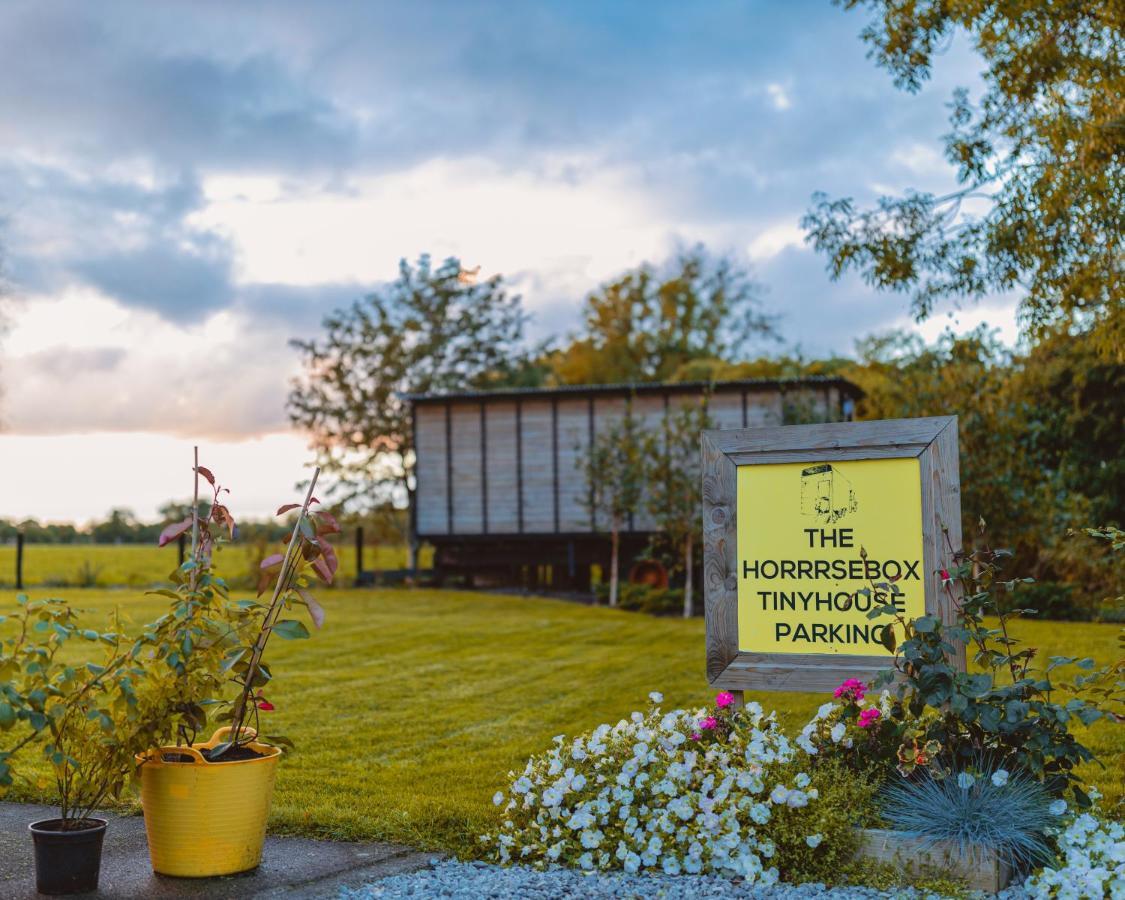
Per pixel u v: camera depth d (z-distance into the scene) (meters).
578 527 21.47
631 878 4.28
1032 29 8.42
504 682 9.73
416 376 30.88
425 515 22.25
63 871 4.07
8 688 3.90
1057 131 8.34
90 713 4.04
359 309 31.03
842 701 4.83
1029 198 8.75
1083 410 19.11
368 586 23.17
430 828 4.99
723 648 5.31
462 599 20.02
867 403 20.27
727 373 33.62
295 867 4.44
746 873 4.19
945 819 4.27
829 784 4.57
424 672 10.38
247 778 4.33
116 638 4.25
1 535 43.69
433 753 6.69
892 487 5.11
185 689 4.30
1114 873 3.92
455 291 31.58
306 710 8.24
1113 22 8.07
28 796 5.56
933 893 4.00
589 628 14.72
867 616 5.00
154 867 4.34
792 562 5.24
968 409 16.62
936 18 8.86
